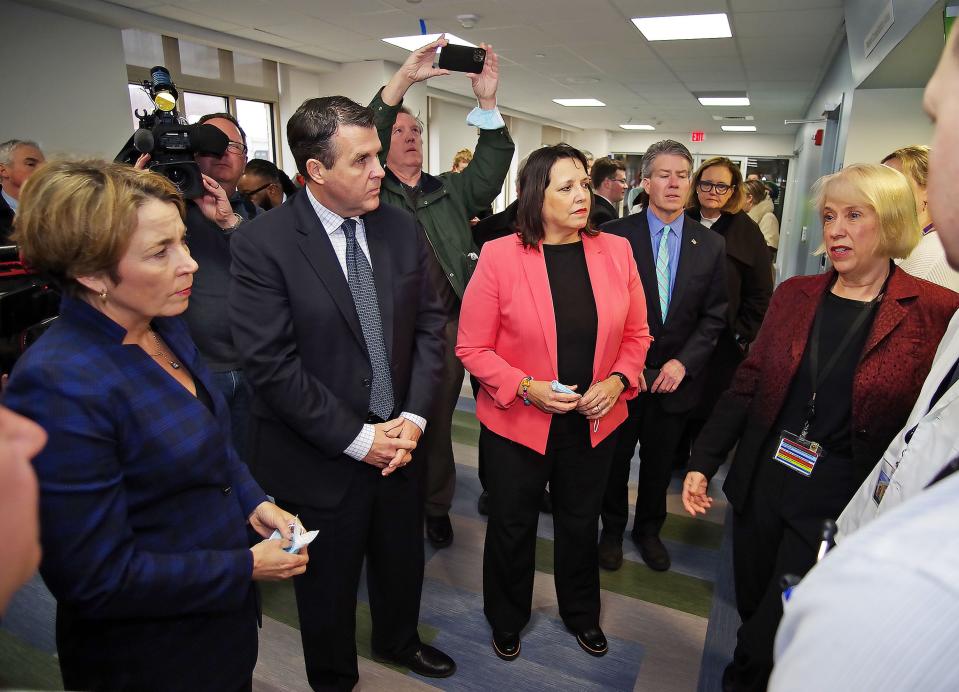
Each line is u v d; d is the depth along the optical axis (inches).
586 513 63.4
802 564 49.5
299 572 38.9
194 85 238.1
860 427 46.9
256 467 53.1
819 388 50.0
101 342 31.2
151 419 32.0
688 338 78.6
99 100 193.8
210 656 36.7
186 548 34.8
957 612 10.5
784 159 539.2
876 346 46.4
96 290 31.1
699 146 565.0
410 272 53.9
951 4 88.7
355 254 51.4
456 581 80.2
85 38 188.2
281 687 61.9
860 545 12.4
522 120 488.7
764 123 451.8
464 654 66.8
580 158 57.5
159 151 67.1
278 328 47.5
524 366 58.9
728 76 279.3
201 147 68.6
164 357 36.3
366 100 283.1
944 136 13.8
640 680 63.4
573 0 172.9
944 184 14.0
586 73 287.0
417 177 86.4
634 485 108.3
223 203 72.8
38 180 29.9
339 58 271.4
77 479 28.7
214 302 73.4
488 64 77.7
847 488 48.4
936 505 12.2
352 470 51.6
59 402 28.4
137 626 33.6
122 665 33.8
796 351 51.4
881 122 157.9
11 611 72.6
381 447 49.9
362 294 51.6
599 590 71.8
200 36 213.2
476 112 81.7
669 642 69.2
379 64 275.1
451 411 87.6
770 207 216.1
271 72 276.2
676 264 77.2
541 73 289.9
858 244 46.5
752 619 52.4
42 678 62.9
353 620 56.6
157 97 67.1
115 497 30.3
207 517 36.1
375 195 48.7
